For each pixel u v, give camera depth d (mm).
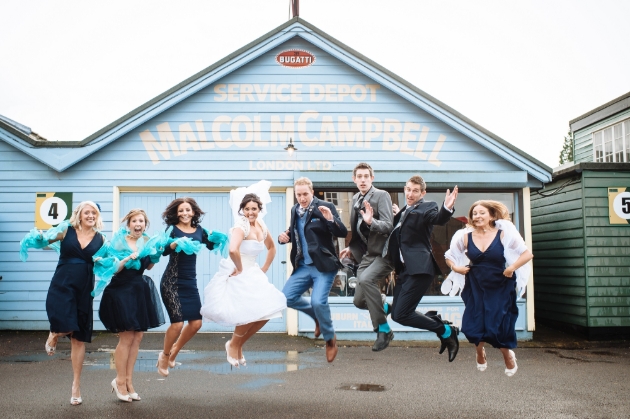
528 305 11117
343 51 11703
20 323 11195
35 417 5398
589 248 11359
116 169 11469
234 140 11641
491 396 6457
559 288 12367
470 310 6168
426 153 11695
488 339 5973
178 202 6535
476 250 6145
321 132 11703
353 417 5531
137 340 6250
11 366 7992
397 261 6391
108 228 11344
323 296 6297
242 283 6188
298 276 6527
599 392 6688
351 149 11688
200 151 11594
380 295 6453
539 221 13359
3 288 11219
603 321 11180
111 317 6004
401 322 6379
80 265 6016
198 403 6004
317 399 6242
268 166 11609
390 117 11742
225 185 11547
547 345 10562
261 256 11445
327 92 11773
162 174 11516
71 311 5863
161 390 6633
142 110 11375
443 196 11500
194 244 6207
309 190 6449
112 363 8234
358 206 6578
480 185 11297
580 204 11539
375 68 11664
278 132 11688
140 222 6312
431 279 6348
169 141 11562
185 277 6426
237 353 6453
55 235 5996
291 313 11164
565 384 7137
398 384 7086
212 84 11703
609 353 9758
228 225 11594
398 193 11516
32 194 11391
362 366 8305
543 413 5727
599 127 17125
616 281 11320
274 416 5520
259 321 6387
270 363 8461
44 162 11203
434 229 11438
